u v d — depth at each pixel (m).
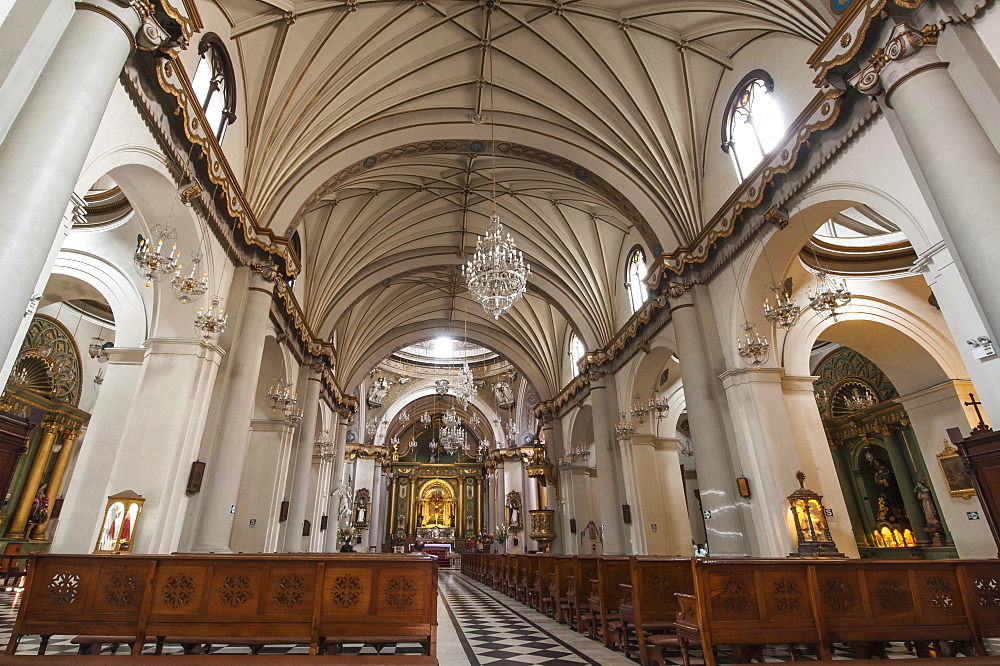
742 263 10.36
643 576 6.10
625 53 11.43
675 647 5.70
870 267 11.99
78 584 4.34
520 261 9.20
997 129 5.27
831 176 8.04
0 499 4.52
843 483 17.94
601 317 18.02
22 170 4.00
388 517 41.03
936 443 12.33
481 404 35.88
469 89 12.48
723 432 10.55
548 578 10.04
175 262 6.95
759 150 10.16
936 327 12.08
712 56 10.95
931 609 4.80
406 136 12.84
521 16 11.03
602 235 17.41
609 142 12.53
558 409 23.73
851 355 17.27
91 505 8.64
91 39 4.71
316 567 4.55
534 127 13.02
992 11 5.56
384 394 34.12
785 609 4.59
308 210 12.24
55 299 13.51
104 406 9.32
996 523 5.32
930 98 5.55
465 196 16.98
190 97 7.28
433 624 4.46
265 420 14.03
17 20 4.36
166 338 8.82
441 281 22.02
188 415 8.56
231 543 12.80
